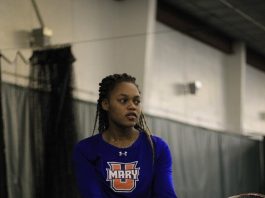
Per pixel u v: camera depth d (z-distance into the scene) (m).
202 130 11.87
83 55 9.63
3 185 6.87
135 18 10.60
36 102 7.42
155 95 11.48
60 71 7.53
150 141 2.35
